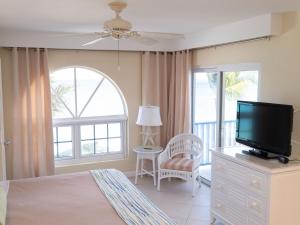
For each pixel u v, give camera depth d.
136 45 5.12
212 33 4.34
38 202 2.74
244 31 3.76
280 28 3.41
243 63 4.04
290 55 3.33
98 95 5.36
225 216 3.49
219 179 3.55
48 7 3.02
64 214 2.49
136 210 2.56
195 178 4.63
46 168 4.79
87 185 3.16
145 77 5.30
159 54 5.33
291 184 2.92
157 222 2.35
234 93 4.44
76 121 5.18
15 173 4.60
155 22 3.89
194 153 5.00
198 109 5.27
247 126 3.50
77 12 3.26
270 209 2.86
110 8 2.95
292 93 3.33
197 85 5.23
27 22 3.81
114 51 5.19
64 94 5.14
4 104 4.58
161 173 4.75
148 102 5.37
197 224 3.71
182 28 4.36
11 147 4.63
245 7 3.09
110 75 5.21
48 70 4.67
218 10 3.22
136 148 5.17
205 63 4.85
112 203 2.70
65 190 3.02
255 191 3.02
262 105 3.26
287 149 2.98
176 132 5.32
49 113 4.72
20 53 4.53
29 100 4.58
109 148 5.51
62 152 5.20
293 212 2.96
